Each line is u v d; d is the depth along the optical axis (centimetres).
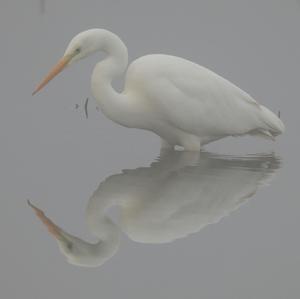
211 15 2867
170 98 1402
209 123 1445
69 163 1341
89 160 1365
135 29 2614
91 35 1401
